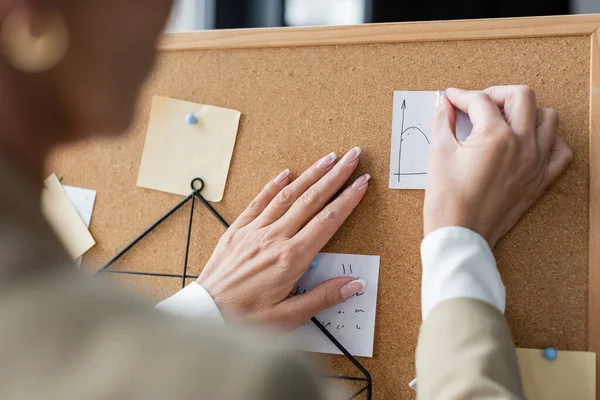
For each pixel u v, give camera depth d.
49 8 0.26
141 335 0.27
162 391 0.26
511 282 0.68
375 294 0.73
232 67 0.82
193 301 0.69
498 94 0.68
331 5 1.26
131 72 0.30
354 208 0.74
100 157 0.85
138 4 0.29
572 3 1.13
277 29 0.80
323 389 0.30
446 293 0.54
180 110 0.83
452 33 0.73
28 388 0.25
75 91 0.29
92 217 0.85
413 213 0.73
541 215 0.68
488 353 0.49
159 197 0.83
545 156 0.66
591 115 0.68
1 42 0.26
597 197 0.67
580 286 0.66
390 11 1.20
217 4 1.26
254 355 0.28
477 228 0.61
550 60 0.70
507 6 1.15
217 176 0.81
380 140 0.75
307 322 0.75
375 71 0.76
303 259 0.71
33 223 0.28
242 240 0.74
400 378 0.71
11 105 0.27
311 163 0.77
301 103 0.78
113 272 0.83
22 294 0.26
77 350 0.26
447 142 0.66
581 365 0.65
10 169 0.28
